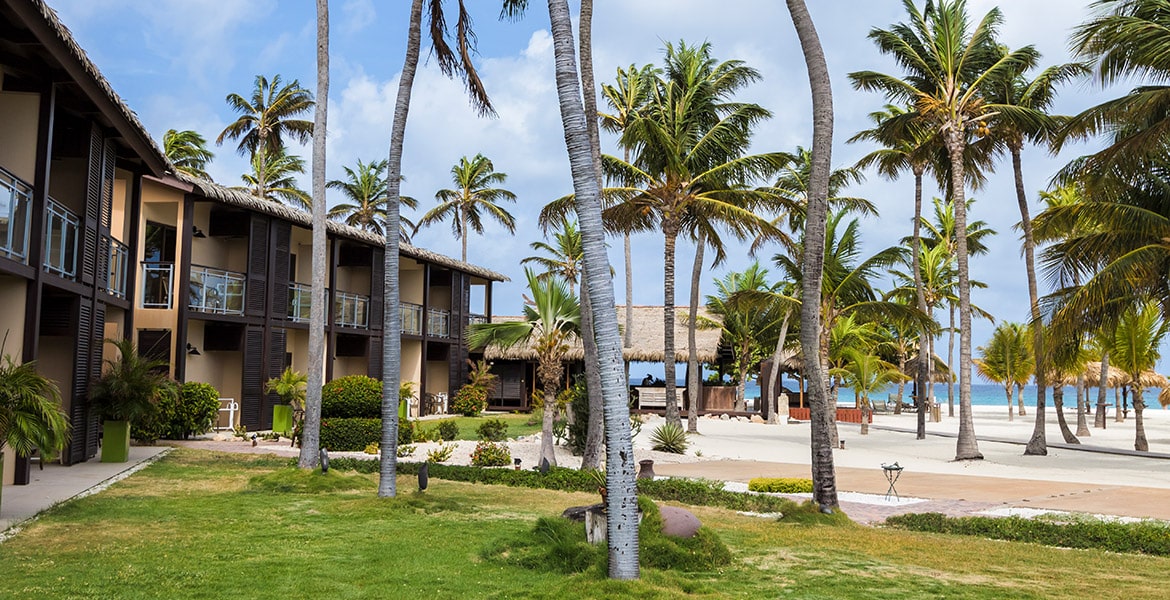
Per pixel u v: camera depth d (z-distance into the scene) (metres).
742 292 27.66
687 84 24.88
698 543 7.55
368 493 11.37
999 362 50.72
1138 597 6.41
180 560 6.95
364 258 30.16
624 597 5.78
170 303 21.28
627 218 24.94
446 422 22.48
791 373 45.00
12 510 9.47
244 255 24.94
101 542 7.67
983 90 22.22
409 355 32.94
